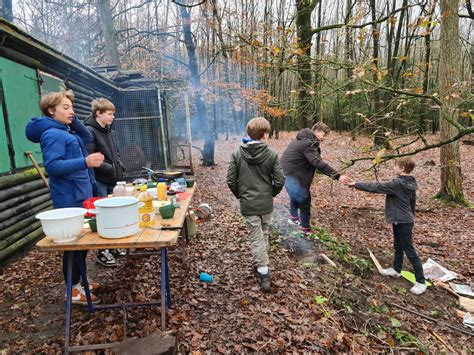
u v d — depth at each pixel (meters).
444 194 7.81
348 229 6.20
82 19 18.77
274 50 4.49
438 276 4.46
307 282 3.58
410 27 4.45
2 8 9.59
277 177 3.43
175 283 3.44
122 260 4.04
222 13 7.98
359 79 4.25
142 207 2.77
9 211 4.34
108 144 3.88
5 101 4.46
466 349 3.02
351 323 3.04
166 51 18.31
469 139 18.66
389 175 10.47
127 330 2.62
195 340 2.55
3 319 2.89
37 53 5.25
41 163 5.43
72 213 2.26
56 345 2.52
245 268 3.87
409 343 2.93
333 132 22.22
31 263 4.08
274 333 2.70
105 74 10.81
